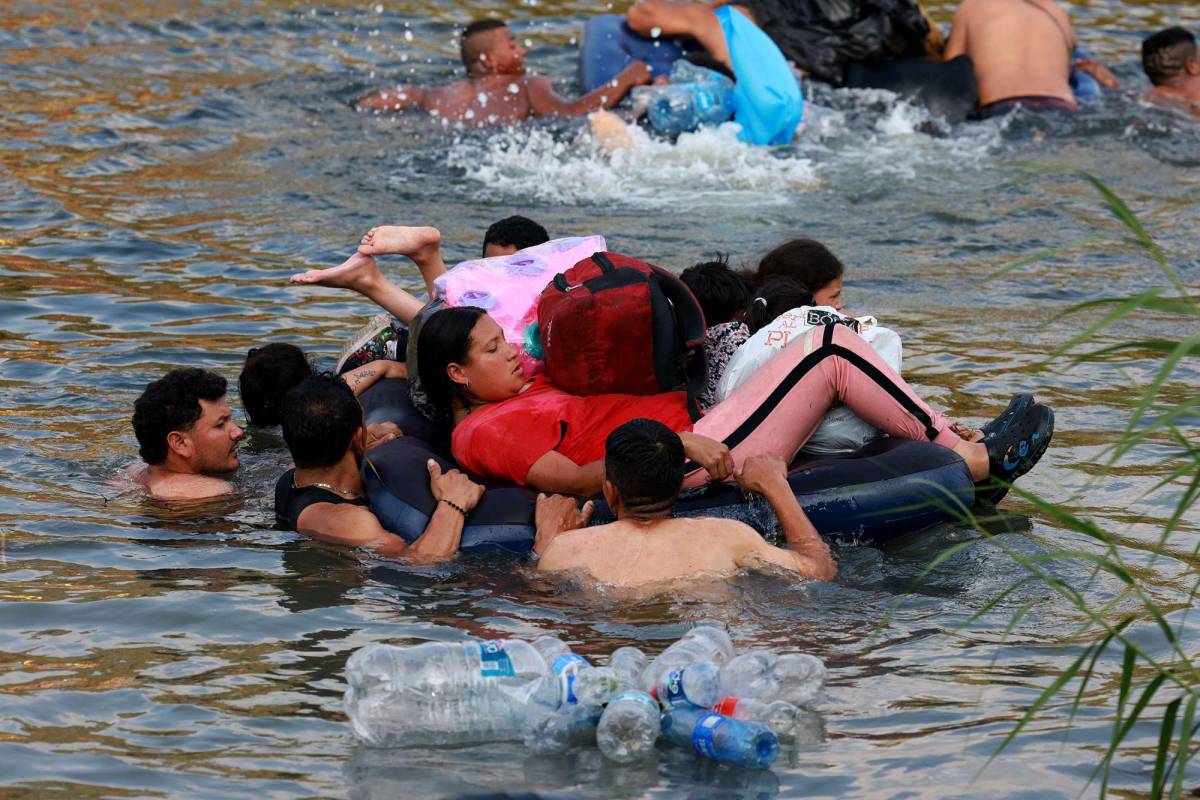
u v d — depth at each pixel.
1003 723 14.24
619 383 19.91
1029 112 41.50
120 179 36.31
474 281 21.19
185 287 29.62
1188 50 43.25
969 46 43.50
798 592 17.50
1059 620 16.67
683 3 42.44
